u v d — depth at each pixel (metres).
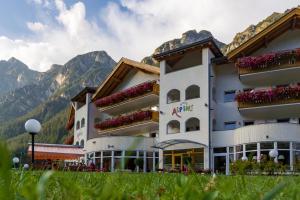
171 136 34.34
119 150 38.09
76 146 46.19
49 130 170.00
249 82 32.72
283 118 31.25
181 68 36.66
